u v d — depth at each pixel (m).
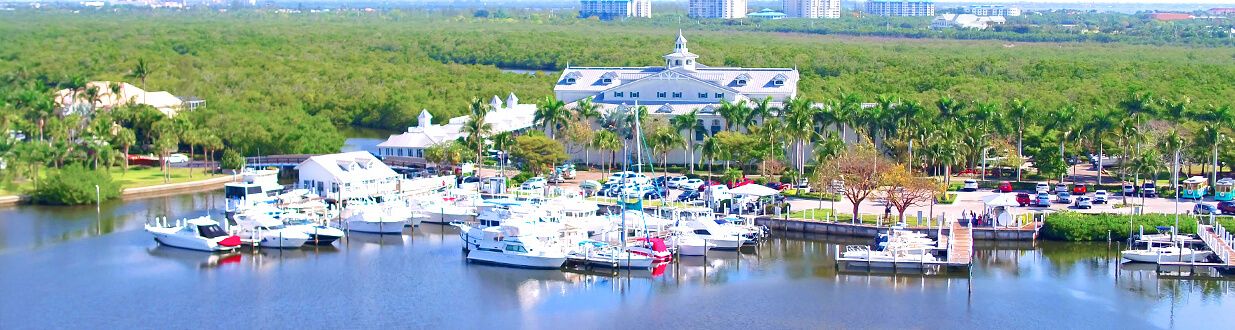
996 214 195.75
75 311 156.50
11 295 163.38
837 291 164.12
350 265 179.00
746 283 168.50
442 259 182.50
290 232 188.38
